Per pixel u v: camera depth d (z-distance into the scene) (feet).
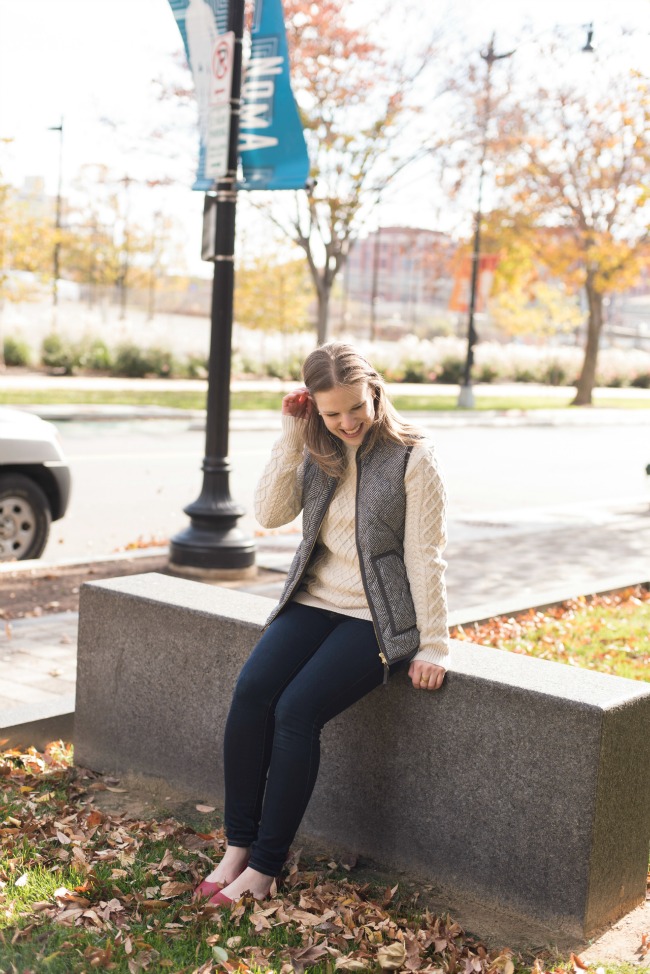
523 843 10.25
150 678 13.48
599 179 98.27
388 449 10.62
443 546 10.77
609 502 42.32
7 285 107.55
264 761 10.87
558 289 152.25
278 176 25.62
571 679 10.49
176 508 37.58
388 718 11.21
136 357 107.14
